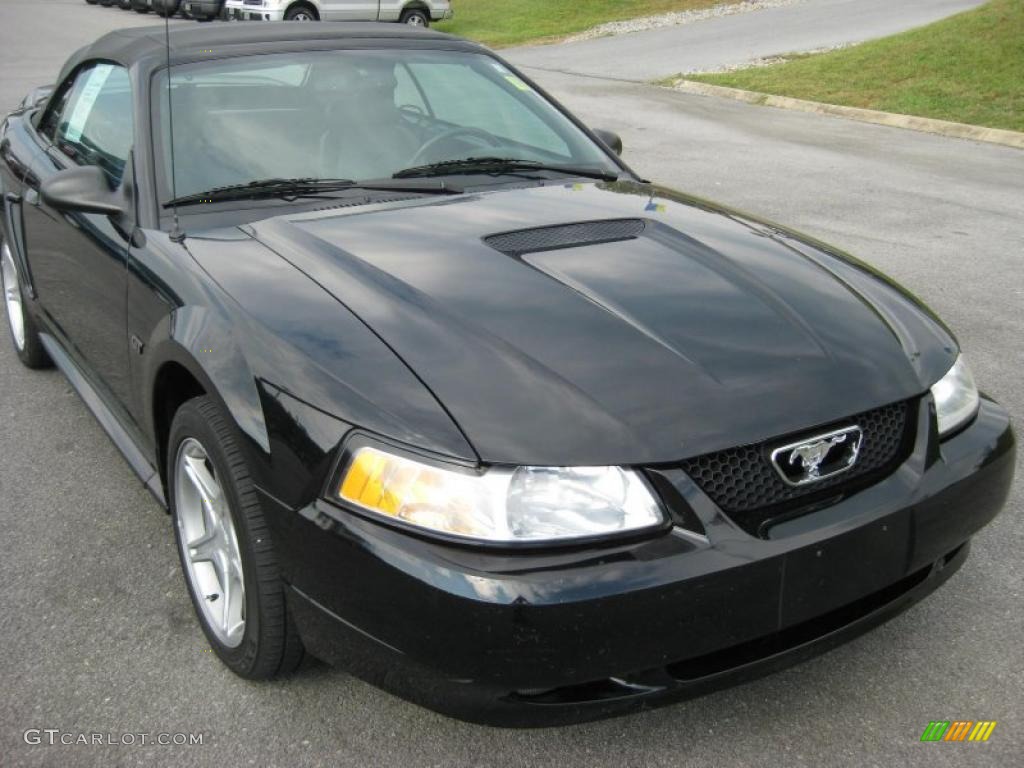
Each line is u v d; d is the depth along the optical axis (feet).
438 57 12.54
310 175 10.48
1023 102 39.55
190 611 9.61
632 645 6.59
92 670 8.76
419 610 6.54
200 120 10.63
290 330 7.73
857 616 7.61
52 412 14.19
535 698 6.75
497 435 6.70
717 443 6.88
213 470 8.43
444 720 8.15
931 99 41.47
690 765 7.66
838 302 8.69
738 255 9.34
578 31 76.69
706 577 6.64
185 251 9.21
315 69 11.60
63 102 13.82
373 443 6.84
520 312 7.89
